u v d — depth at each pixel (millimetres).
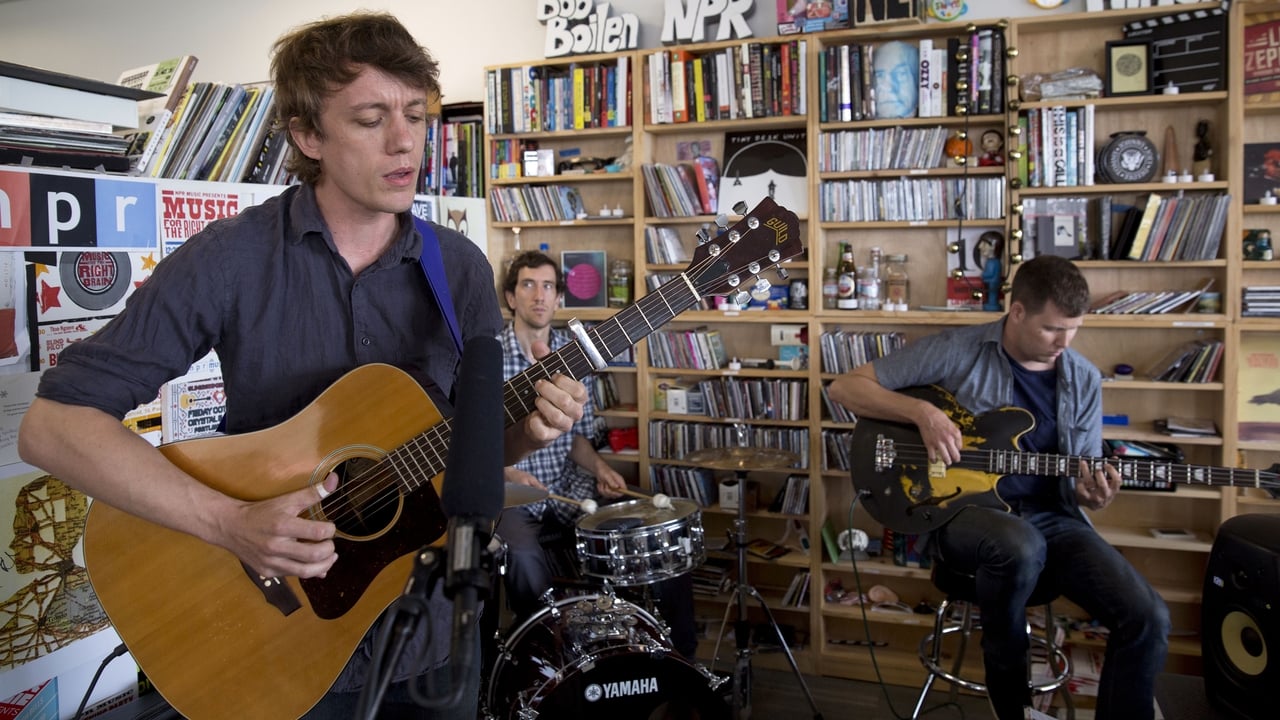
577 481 3582
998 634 2482
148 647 1305
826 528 3590
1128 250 3242
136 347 1235
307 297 1321
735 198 3676
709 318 3666
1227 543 2539
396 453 1305
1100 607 2453
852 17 3336
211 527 1199
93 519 1316
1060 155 3258
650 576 2734
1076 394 2734
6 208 1812
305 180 1326
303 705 1296
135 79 2646
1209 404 3340
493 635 3014
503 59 4168
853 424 3512
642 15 3836
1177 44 3158
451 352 1409
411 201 1268
